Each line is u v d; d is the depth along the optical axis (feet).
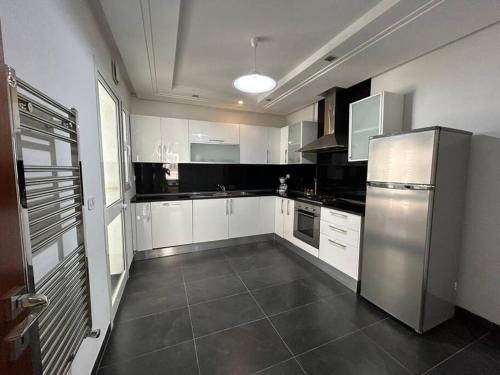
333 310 6.67
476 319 5.98
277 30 6.41
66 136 3.59
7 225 1.82
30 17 2.71
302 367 4.73
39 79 2.89
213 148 12.38
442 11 5.04
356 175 9.86
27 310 1.90
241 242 12.62
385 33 5.95
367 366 4.75
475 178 5.94
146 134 10.90
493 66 5.61
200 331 5.77
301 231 10.82
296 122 13.57
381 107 7.42
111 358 4.93
